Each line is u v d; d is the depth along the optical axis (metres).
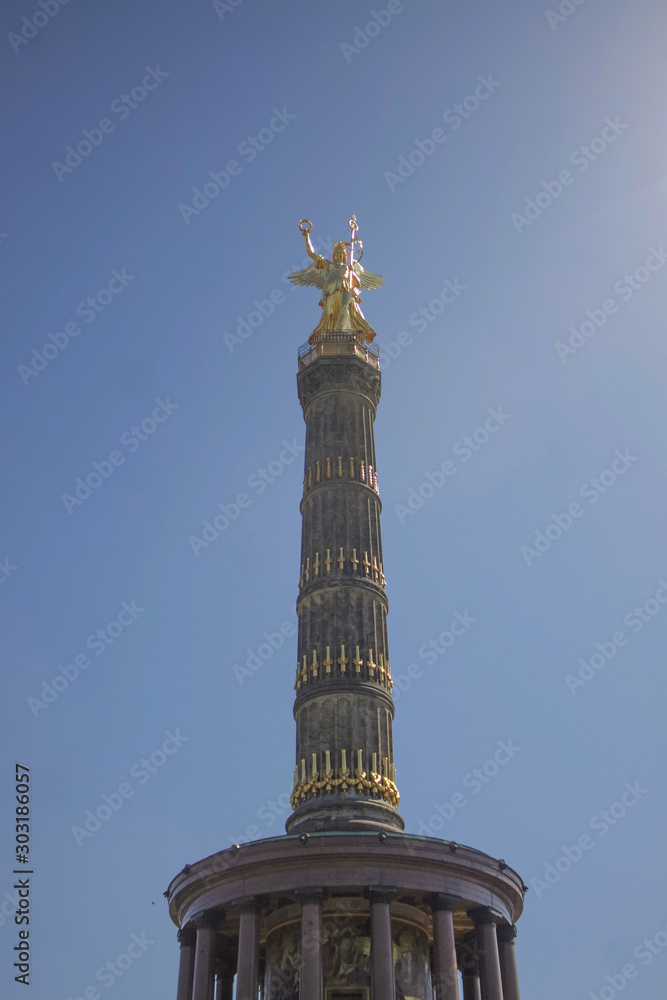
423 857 47.19
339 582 57.47
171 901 51.66
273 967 49.19
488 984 47.66
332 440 62.91
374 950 44.97
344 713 53.75
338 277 68.94
